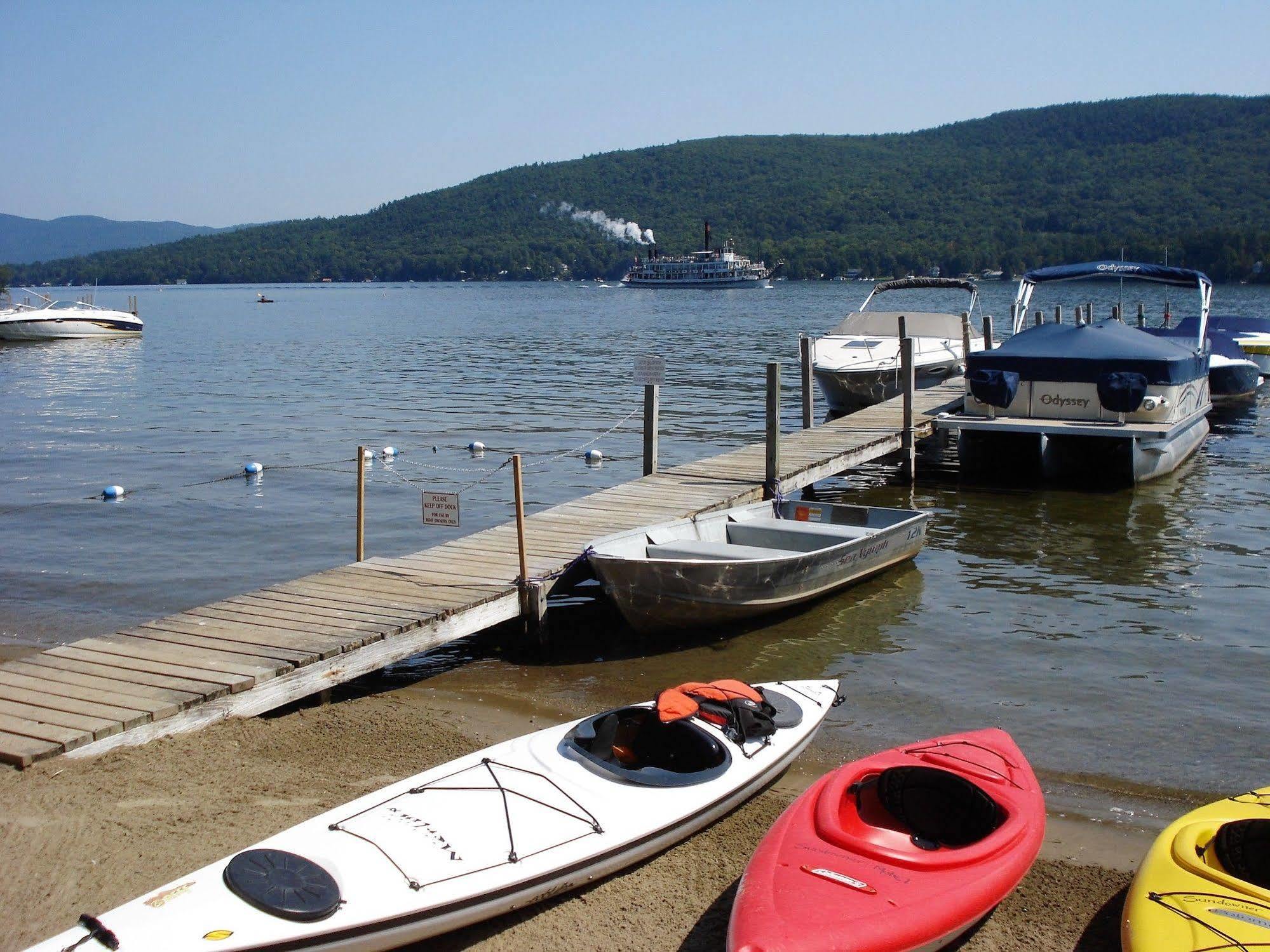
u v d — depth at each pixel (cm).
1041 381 1927
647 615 1122
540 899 624
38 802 711
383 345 5597
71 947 514
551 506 1767
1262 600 1270
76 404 3184
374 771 812
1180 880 591
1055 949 618
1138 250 13875
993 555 1477
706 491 1516
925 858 596
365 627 978
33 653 1124
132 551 1535
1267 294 8312
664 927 629
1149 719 942
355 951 556
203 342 5922
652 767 731
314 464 2195
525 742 742
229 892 556
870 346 2702
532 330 6794
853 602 1280
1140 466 1884
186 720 824
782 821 649
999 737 767
